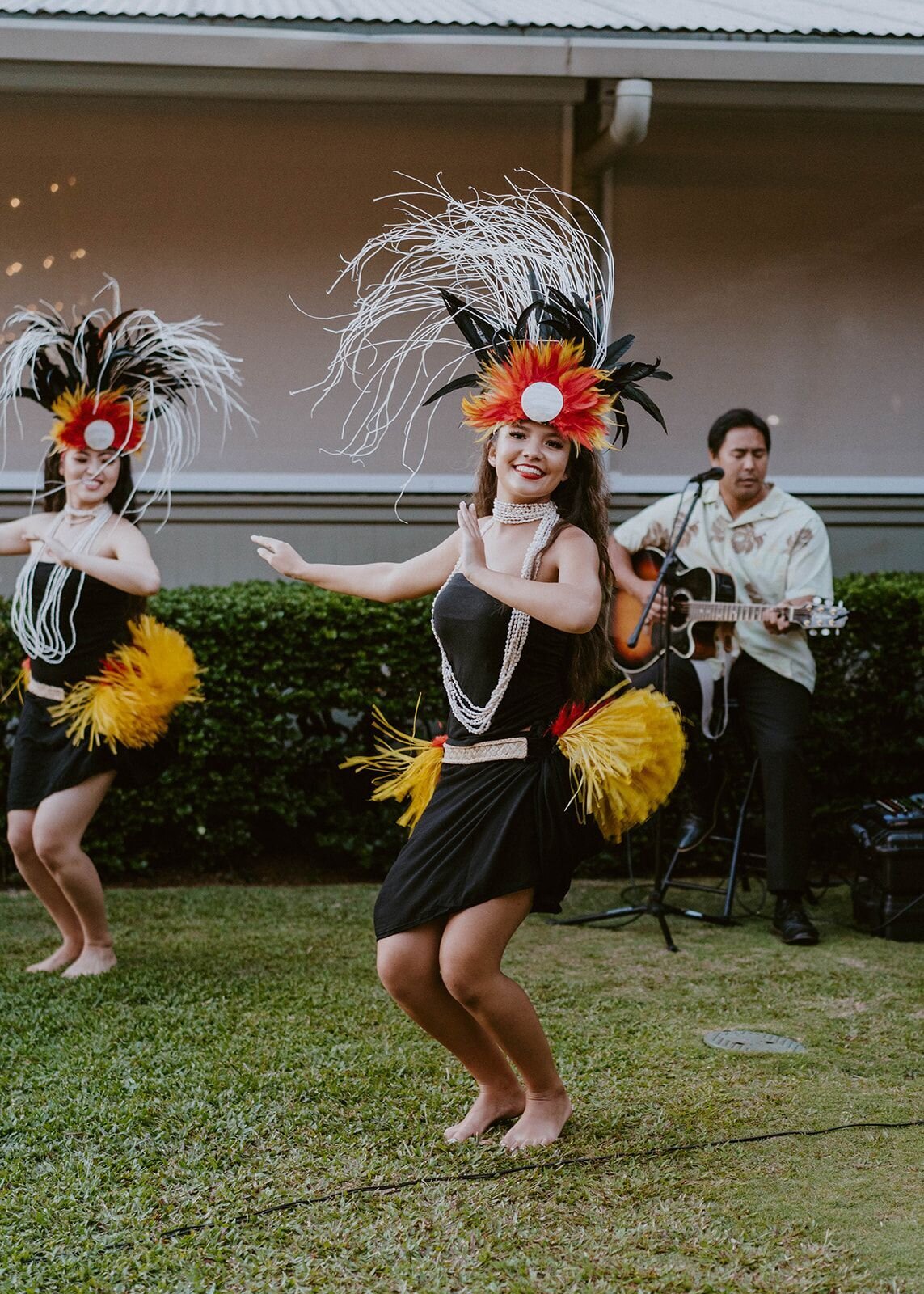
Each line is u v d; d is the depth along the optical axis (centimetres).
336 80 597
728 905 497
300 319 657
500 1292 237
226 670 557
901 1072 343
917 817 480
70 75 589
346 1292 237
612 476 678
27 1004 394
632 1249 251
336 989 409
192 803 562
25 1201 270
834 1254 248
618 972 433
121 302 649
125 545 423
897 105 630
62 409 427
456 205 367
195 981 417
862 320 701
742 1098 324
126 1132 303
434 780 311
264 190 649
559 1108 302
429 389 663
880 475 707
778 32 605
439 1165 286
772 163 687
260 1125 307
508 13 624
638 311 691
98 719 404
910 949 466
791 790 477
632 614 506
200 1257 249
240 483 652
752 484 495
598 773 282
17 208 640
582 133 679
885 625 568
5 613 547
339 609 563
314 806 581
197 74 591
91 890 421
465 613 289
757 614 482
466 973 279
